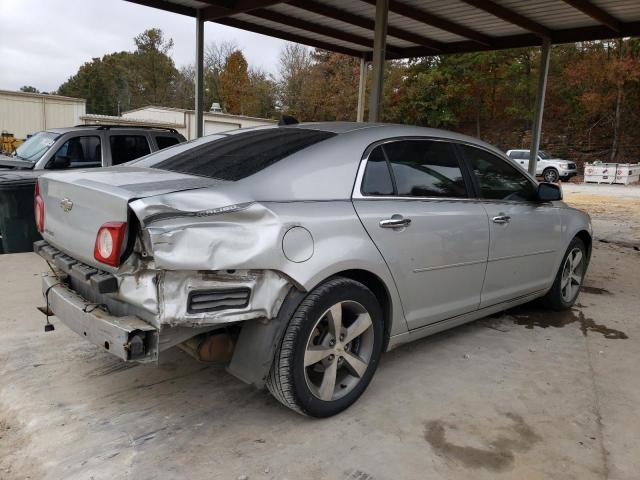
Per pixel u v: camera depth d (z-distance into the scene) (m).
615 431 2.85
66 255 2.84
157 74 63.94
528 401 3.15
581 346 4.06
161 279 2.27
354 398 2.97
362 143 3.12
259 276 2.48
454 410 3.02
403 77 39.28
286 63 48.12
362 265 2.83
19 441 2.63
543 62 10.40
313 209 2.69
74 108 24.98
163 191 2.46
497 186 3.99
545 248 4.36
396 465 2.49
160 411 2.92
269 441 2.65
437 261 3.31
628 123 34.28
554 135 37.94
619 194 19.95
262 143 3.20
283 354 2.58
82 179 2.77
